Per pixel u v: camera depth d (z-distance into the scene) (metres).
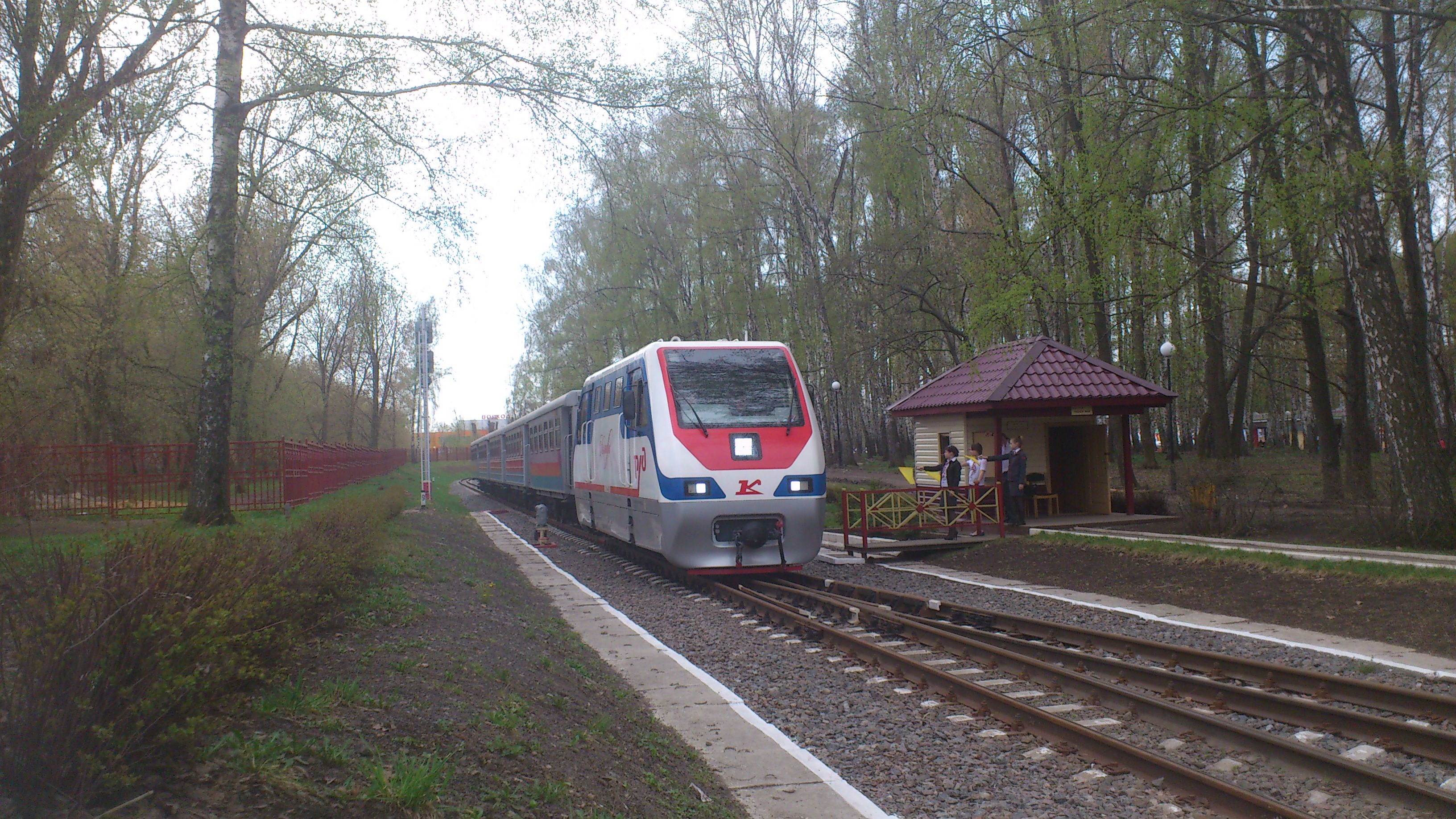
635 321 41.56
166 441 25.38
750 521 13.41
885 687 7.94
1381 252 13.29
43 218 13.42
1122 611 10.78
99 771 3.42
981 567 15.15
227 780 3.74
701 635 10.51
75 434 20.06
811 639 9.96
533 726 5.46
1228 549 12.71
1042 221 15.15
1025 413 18.83
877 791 5.61
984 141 24.20
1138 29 13.59
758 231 35.47
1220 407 26.09
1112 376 19.19
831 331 31.80
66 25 9.08
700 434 13.44
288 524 12.65
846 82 27.61
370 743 4.49
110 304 15.05
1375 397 17.89
